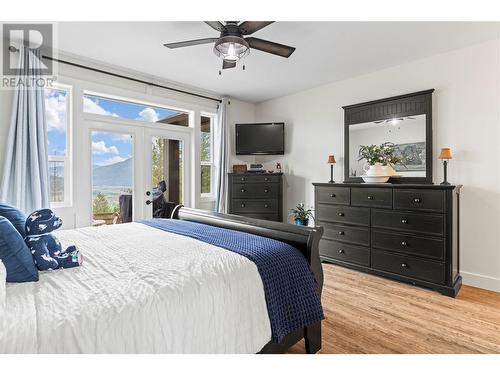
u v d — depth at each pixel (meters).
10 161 2.70
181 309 1.11
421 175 3.29
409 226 2.96
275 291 1.46
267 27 2.58
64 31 2.66
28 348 0.82
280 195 4.52
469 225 3.02
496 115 2.84
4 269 1.09
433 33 2.70
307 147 4.54
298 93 4.63
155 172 4.06
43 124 2.89
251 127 4.82
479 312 2.38
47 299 1.03
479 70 2.93
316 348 1.75
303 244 1.78
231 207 4.59
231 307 1.27
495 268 2.86
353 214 3.42
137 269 1.33
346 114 3.97
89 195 3.41
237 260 1.46
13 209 1.50
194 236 1.98
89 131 3.42
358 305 2.51
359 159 3.83
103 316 0.96
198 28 2.62
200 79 3.99
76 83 3.26
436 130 3.23
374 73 3.73
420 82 3.33
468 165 3.02
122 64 3.45
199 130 4.51
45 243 1.36
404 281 2.99
